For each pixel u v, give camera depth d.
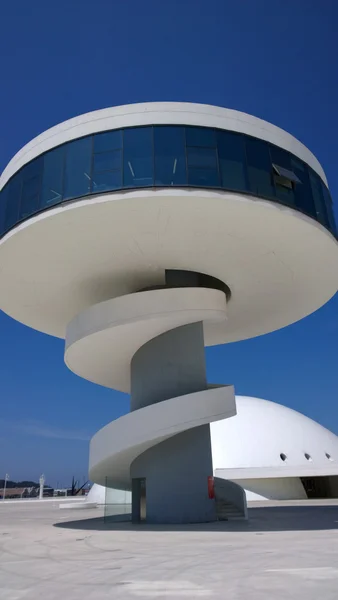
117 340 17.09
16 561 9.31
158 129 14.27
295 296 19.81
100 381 22.67
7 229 15.09
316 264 16.86
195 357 17.64
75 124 14.73
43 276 17.19
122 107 14.52
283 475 39.56
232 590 6.19
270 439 43.19
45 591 6.54
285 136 15.71
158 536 12.48
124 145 14.06
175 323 16.28
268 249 15.74
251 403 47.69
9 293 18.62
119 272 17.16
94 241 14.92
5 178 16.59
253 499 39.12
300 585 6.36
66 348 17.84
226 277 17.83
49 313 20.97
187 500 16.12
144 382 17.77
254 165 14.40
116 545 11.03
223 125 14.65
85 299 19.44
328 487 43.50
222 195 13.36
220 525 15.14
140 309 15.88
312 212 14.99
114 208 13.38
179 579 6.97
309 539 11.07
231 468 40.56
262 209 13.73
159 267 16.86
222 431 43.50
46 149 14.98
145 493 17.27
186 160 13.84
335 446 46.25
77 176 13.91
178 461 16.47
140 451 16.52
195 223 14.15
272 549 9.51
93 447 17.42
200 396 15.29
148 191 13.20
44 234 14.43
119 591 6.37
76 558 9.35
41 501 54.44
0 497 88.75
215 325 23.14
